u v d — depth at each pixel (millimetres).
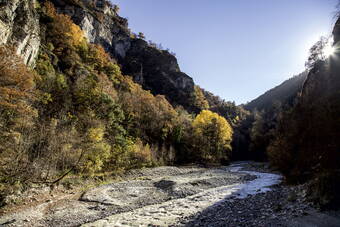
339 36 21031
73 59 51844
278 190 15547
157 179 25281
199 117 60469
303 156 16875
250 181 24734
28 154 17000
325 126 14266
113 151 29531
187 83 122500
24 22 30047
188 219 10156
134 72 106125
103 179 22906
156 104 66750
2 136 16453
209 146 55719
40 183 16156
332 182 9195
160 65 119875
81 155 21203
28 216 11609
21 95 20609
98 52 71125
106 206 14289
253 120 110625
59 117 27109
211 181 23578
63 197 15742
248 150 80500
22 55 29422
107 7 120562
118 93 54406
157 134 51250
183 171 34531
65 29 60594
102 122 30812
